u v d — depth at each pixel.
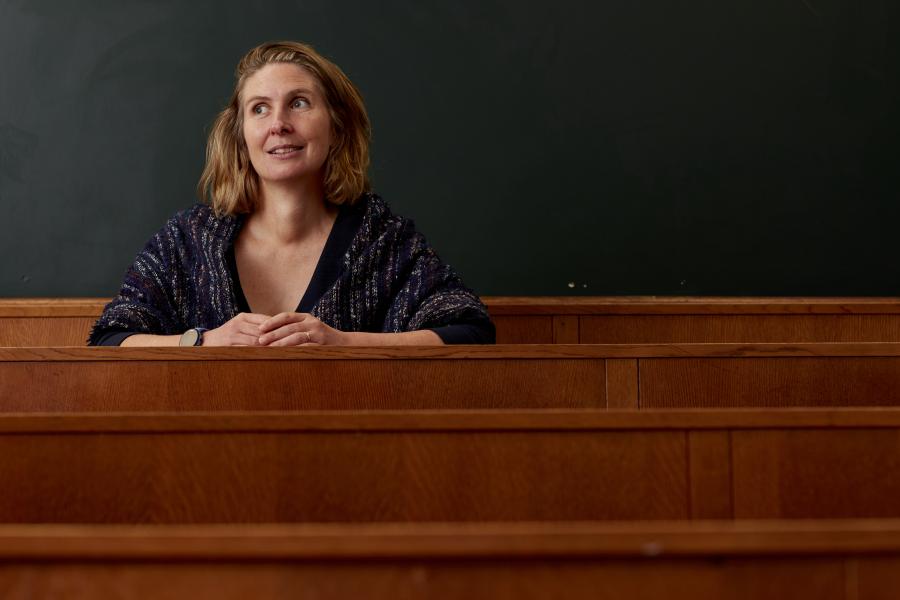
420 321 1.95
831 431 0.92
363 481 0.91
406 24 3.35
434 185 3.35
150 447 0.91
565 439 0.91
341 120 2.11
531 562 0.55
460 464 0.91
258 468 0.91
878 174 3.40
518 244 3.36
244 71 2.12
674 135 3.38
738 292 3.38
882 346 1.40
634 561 0.55
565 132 3.36
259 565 0.55
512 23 3.36
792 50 3.38
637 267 3.37
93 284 3.30
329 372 1.36
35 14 3.32
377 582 0.55
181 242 2.05
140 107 3.32
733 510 0.91
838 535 0.55
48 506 0.91
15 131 3.31
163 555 0.54
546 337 2.59
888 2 3.39
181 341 1.79
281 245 2.07
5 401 1.35
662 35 3.39
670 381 1.38
